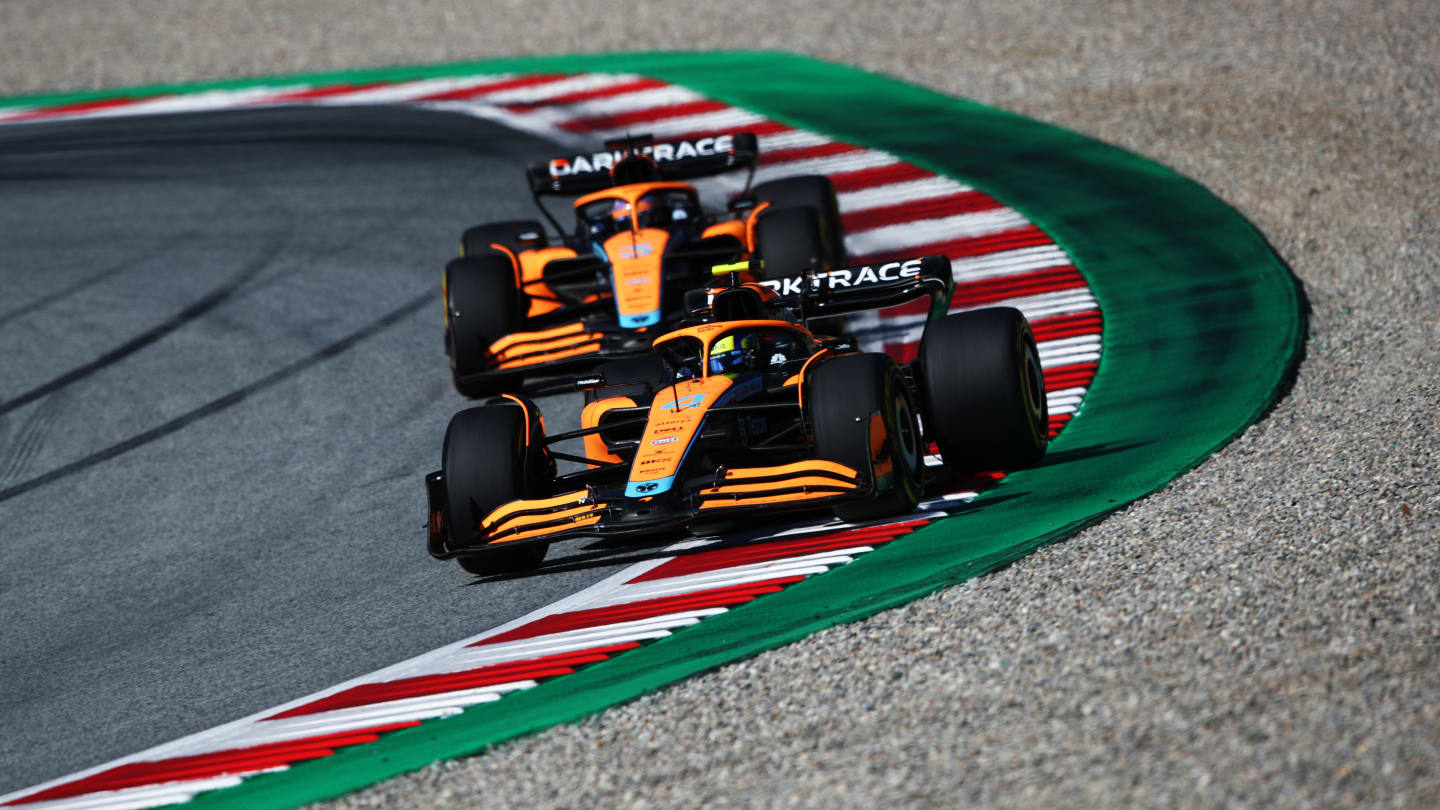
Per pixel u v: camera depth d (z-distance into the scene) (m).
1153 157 57.62
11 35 102.38
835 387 26.64
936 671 20.89
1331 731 17.09
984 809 16.78
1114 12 81.06
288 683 25.80
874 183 58.19
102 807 21.61
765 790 18.30
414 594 29.53
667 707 21.53
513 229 45.97
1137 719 18.17
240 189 68.19
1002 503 29.19
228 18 101.69
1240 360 37.44
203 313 54.22
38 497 39.91
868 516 28.23
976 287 46.69
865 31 83.19
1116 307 43.47
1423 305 39.03
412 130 73.88
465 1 99.75
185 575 32.75
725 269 31.53
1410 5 74.75
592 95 75.69
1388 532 22.89
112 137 78.81
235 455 41.12
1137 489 28.50
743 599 25.98
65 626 30.64
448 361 46.09
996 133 63.03
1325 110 60.00
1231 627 20.33
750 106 70.62
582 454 37.75
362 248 59.16
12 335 54.22
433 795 20.12
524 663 24.77
